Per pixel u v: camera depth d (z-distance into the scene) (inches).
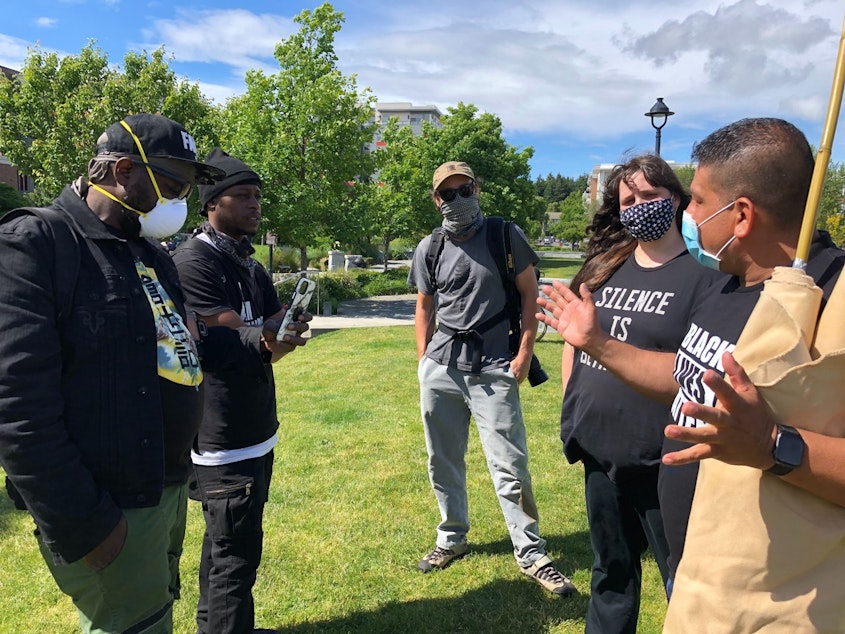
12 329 63.5
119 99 690.2
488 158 1318.9
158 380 75.4
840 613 48.5
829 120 50.8
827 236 59.0
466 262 131.5
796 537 49.6
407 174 1067.3
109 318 70.8
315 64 671.1
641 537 98.3
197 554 148.3
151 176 77.1
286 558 143.8
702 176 61.2
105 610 73.2
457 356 132.4
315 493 180.4
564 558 143.3
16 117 708.7
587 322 74.9
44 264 66.7
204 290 98.7
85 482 66.2
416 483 187.5
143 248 83.5
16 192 1024.9
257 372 95.0
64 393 68.7
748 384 46.8
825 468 45.8
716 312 64.0
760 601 50.6
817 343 49.1
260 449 101.4
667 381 73.5
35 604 127.9
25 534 159.0
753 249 59.7
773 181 56.1
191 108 724.7
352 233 707.4
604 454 91.8
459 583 133.2
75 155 679.7
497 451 132.6
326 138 660.7
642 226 91.0
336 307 684.1
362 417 258.5
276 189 663.8
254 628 116.0
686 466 71.9
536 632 115.7
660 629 117.5
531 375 135.9
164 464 76.4
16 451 63.0
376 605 126.0
